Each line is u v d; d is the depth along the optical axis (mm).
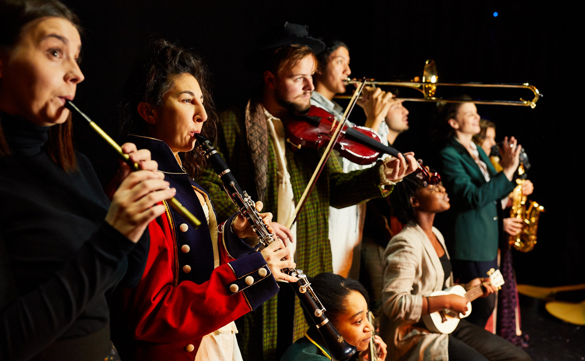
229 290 1176
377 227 2691
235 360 1393
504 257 3096
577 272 4312
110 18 2580
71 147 954
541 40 4133
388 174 1960
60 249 858
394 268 2160
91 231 920
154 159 1242
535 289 4309
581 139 4191
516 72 4148
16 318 762
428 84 2521
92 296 799
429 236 2357
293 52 1955
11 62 826
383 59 3930
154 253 1172
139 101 1307
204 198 1411
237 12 3180
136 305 1156
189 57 1350
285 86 1970
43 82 833
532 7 4094
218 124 1972
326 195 2068
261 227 1354
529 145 4262
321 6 3764
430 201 2277
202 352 1289
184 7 2908
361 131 2115
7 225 826
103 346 954
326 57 2637
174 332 1147
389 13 3896
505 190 2777
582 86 4148
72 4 2469
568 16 4098
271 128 2023
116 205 799
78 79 877
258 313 1824
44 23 833
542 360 3027
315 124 2014
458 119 3047
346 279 1667
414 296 2072
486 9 4035
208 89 1560
